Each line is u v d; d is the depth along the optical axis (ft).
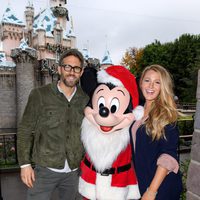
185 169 12.70
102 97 9.10
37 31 138.82
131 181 9.23
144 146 7.35
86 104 9.59
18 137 9.09
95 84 9.74
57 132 9.07
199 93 7.08
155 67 7.66
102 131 8.85
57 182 9.62
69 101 9.30
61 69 8.98
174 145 6.91
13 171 20.21
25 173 8.97
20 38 146.82
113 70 9.54
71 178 9.84
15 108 102.63
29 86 102.06
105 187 8.86
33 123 9.18
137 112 8.57
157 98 7.53
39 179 9.45
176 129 7.08
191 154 7.43
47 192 9.57
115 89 9.14
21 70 100.99
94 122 9.02
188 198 7.54
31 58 102.94
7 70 100.89
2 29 145.69
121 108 8.95
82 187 9.43
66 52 8.86
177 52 146.00
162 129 6.97
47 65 109.29
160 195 7.20
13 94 102.63
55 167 9.18
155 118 7.09
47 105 9.07
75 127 9.35
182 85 142.92
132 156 8.35
